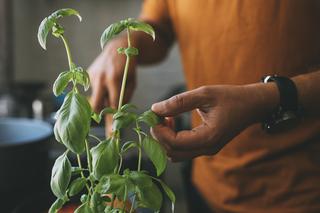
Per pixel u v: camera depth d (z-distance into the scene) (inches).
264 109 23.8
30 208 22.6
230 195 35.3
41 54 89.9
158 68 93.2
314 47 31.2
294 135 32.1
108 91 30.4
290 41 31.1
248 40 32.1
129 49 19.5
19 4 85.7
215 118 22.6
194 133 22.7
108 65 30.5
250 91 23.5
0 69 78.6
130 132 32.9
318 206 33.2
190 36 35.8
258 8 31.3
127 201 19.1
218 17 33.2
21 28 87.1
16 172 29.2
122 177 17.5
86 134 18.1
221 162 35.5
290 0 30.5
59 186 18.5
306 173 32.9
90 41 90.2
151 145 18.5
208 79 35.2
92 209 18.0
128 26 18.9
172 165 78.5
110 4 88.7
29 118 57.1
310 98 24.6
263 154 33.0
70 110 18.2
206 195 38.2
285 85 24.1
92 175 18.5
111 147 18.1
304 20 30.7
